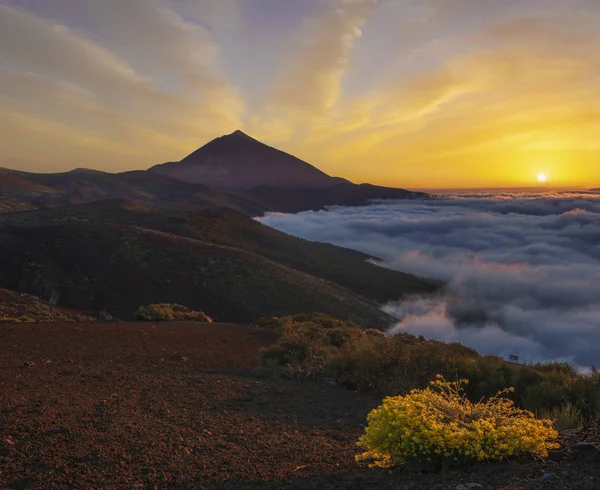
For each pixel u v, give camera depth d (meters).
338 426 6.90
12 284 71.56
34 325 16.41
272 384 10.11
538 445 4.14
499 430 4.25
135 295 71.38
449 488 3.73
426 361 10.48
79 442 5.27
